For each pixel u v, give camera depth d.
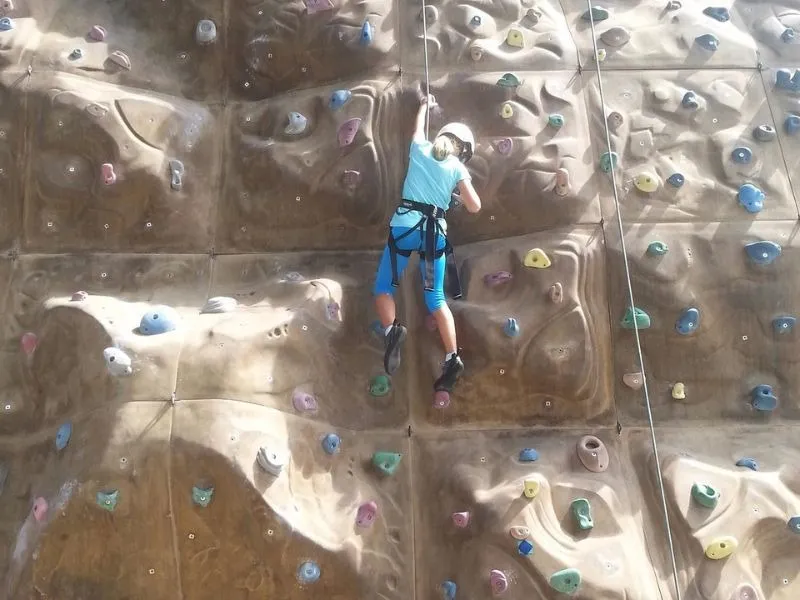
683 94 4.08
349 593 3.20
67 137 3.82
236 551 3.11
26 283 3.86
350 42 4.06
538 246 3.77
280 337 3.41
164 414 3.13
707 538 3.41
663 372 3.83
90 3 4.19
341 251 3.98
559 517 3.42
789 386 3.84
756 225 3.89
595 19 4.28
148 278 3.89
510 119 3.91
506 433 3.72
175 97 4.12
